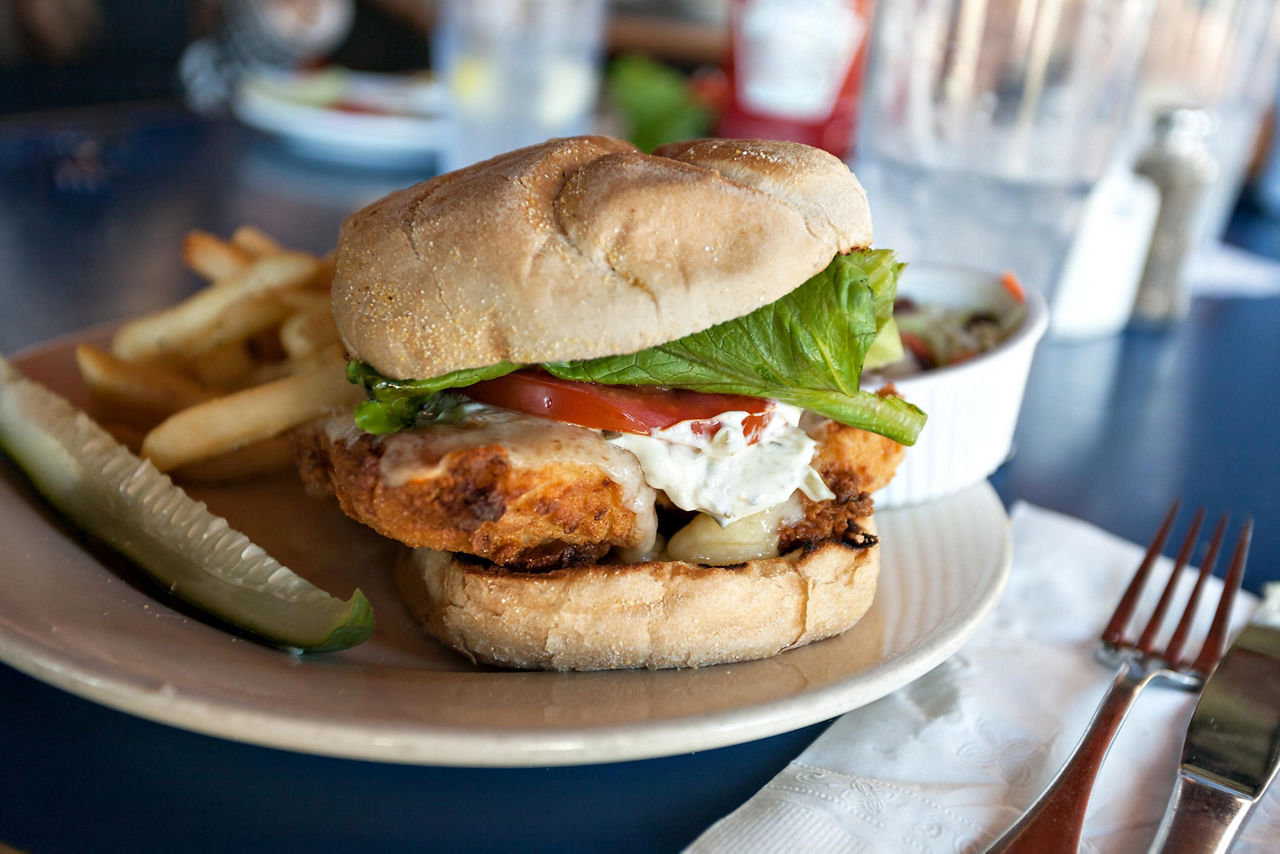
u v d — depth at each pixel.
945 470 0.38
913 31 0.52
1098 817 0.29
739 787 0.30
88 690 0.28
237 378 0.42
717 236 0.30
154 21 1.19
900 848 0.28
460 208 0.31
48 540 0.33
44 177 0.75
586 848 0.28
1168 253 0.60
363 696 0.29
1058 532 0.39
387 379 0.31
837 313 0.31
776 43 0.72
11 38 1.09
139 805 0.28
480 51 0.72
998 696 0.32
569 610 0.31
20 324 0.51
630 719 0.28
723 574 0.31
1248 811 0.28
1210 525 0.42
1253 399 0.53
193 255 0.44
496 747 0.27
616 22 1.37
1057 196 0.52
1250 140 0.68
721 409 0.32
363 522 0.31
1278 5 0.63
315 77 0.89
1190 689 0.33
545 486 0.31
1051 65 0.51
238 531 0.35
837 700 0.30
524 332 0.30
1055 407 0.51
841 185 0.32
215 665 0.29
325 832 0.28
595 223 0.30
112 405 0.40
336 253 0.32
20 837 0.27
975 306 0.44
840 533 0.33
